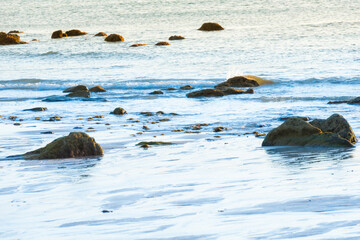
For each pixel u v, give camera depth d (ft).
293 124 84.74
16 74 236.63
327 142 81.10
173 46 319.68
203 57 269.85
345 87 169.37
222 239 36.17
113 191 56.03
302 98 148.66
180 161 74.02
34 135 101.30
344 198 47.01
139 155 80.12
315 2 574.97
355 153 73.72
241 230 38.19
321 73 202.28
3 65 275.18
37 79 210.18
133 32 418.92
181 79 201.36
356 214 41.01
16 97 172.24
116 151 84.43
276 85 179.83
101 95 171.94
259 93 163.53
